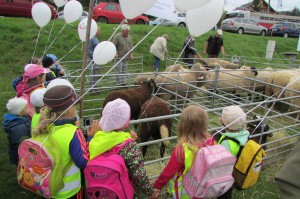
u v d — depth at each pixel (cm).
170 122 418
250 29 2288
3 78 823
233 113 256
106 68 966
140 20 1872
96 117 554
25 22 1191
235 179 258
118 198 195
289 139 497
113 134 204
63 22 1281
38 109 277
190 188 217
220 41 970
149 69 1105
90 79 682
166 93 592
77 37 1145
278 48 1911
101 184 195
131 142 208
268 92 767
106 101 478
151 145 474
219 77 737
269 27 2720
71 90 218
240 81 748
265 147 439
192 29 268
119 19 1744
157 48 888
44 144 200
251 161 248
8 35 1033
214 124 562
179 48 1326
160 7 287
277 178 103
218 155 207
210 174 206
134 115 505
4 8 1432
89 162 202
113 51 346
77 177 212
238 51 1580
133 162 204
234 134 254
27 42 1034
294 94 643
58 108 210
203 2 216
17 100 294
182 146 221
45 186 199
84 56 276
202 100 724
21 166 206
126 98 479
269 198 354
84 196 239
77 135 209
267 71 798
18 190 336
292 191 98
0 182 347
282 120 629
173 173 228
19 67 912
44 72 348
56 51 1040
